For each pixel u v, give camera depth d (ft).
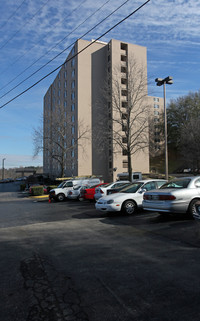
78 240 21.25
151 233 22.57
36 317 9.68
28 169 280.10
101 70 154.10
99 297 11.11
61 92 180.55
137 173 110.52
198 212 22.08
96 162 146.51
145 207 28.96
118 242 20.13
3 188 164.76
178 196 26.35
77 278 13.24
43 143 109.70
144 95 76.13
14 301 11.00
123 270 14.12
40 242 21.07
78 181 66.85
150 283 12.33
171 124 179.93
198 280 12.47
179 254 16.56
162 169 191.83
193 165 122.31
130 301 10.68
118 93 78.28
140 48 152.56
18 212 43.83
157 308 10.07
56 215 37.68
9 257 17.21
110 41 147.95
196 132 113.70
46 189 95.55
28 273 14.16
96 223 28.73
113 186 49.70
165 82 65.21
